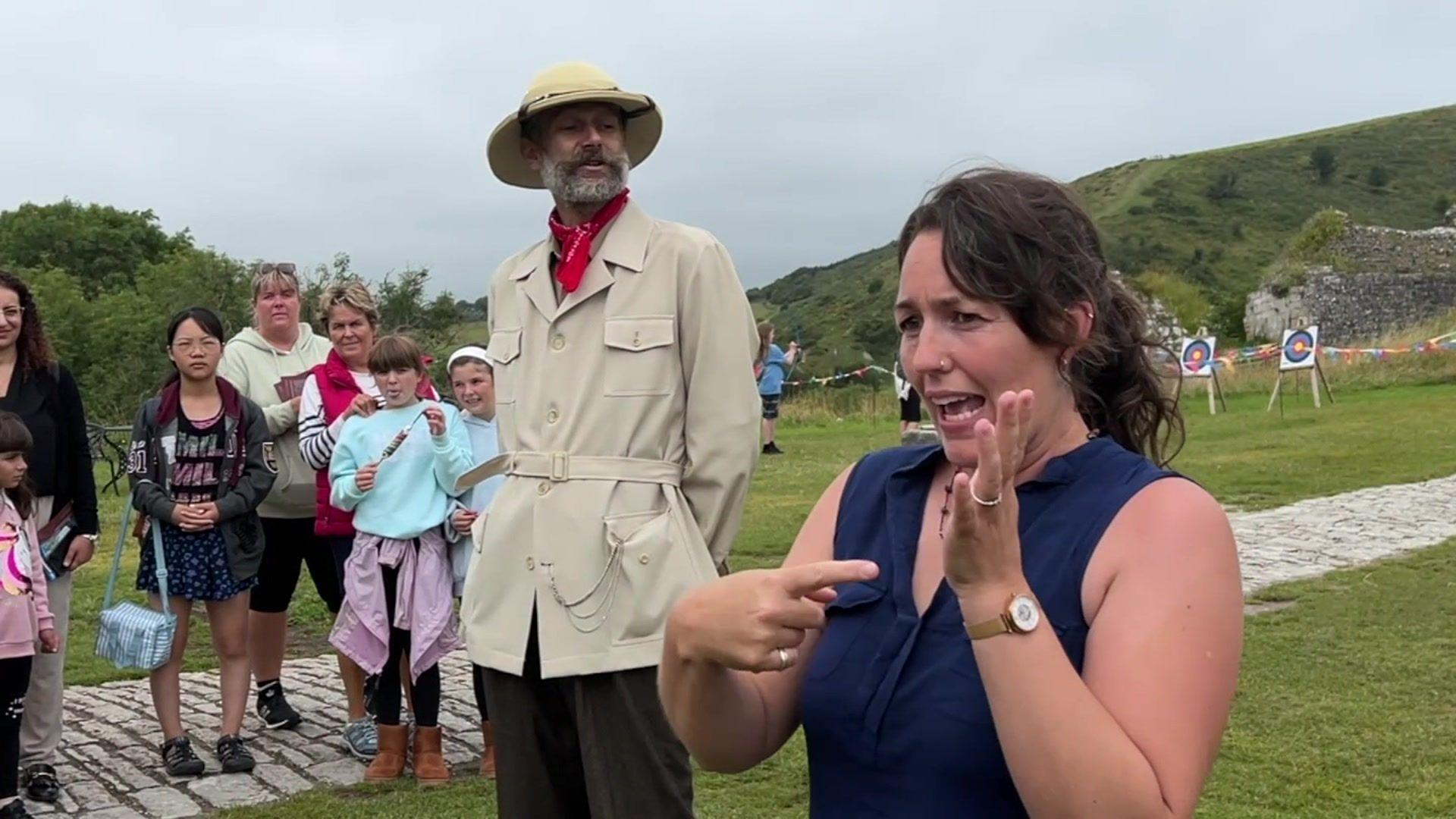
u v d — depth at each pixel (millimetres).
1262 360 24781
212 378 5496
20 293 5121
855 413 23656
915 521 1772
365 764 5418
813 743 1735
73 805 4945
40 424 5109
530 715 3465
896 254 1739
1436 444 14562
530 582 3426
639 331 3410
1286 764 4770
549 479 3428
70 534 5211
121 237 57031
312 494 5918
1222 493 11758
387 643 5133
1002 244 1591
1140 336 1811
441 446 5117
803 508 11516
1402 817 4246
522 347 3602
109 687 6965
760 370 17125
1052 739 1391
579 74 3463
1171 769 1417
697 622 1649
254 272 6410
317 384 5613
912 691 1620
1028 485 1675
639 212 3564
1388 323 37625
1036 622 1428
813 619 1614
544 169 3557
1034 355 1638
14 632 4602
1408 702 5496
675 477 3463
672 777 3367
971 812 1556
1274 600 7613
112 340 35438
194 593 5312
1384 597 7527
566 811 3527
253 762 5352
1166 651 1472
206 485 5352
